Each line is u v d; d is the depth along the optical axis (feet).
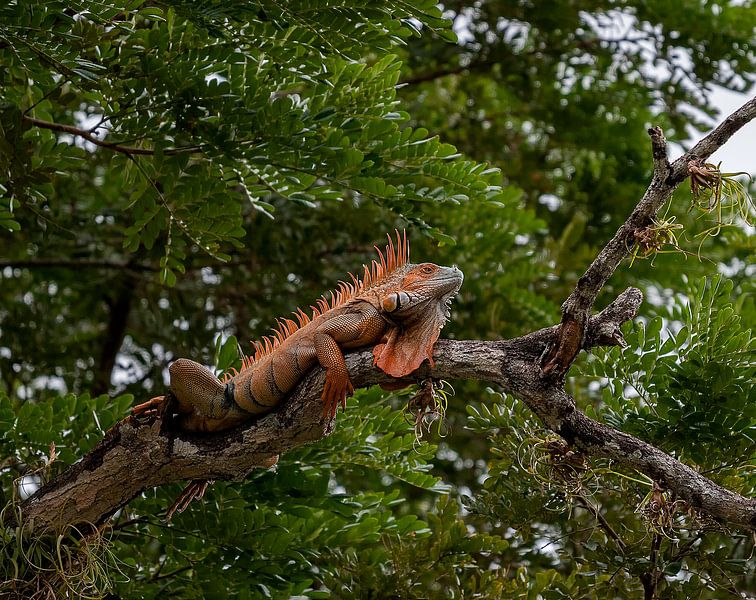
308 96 25.09
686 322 24.07
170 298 39.29
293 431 18.13
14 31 20.92
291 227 35.58
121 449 18.83
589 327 16.96
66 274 41.19
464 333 37.11
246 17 22.59
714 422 21.94
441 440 39.52
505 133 47.37
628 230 16.42
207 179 24.71
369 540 24.80
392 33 22.34
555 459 19.01
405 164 25.08
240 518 23.27
